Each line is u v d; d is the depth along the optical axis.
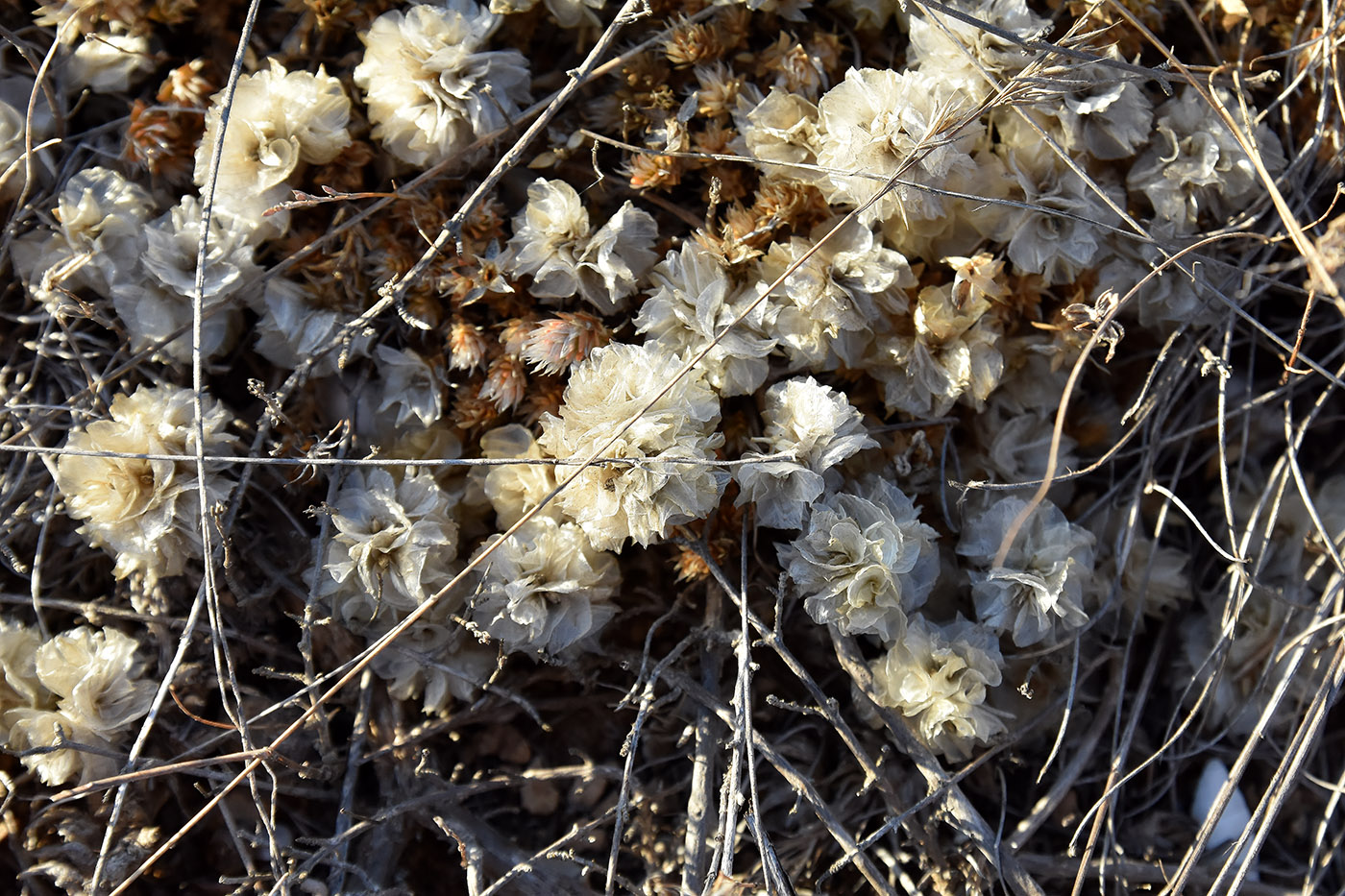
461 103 0.26
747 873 0.26
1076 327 0.26
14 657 0.26
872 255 0.26
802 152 0.27
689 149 0.27
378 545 0.26
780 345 0.27
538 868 0.26
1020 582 0.26
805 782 0.26
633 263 0.26
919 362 0.26
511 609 0.26
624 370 0.26
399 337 0.27
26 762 0.26
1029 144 0.26
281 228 0.27
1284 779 0.26
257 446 0.26
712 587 0.27
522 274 0.26
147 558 0.26
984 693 0.26
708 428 0.26
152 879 0.26
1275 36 0.28
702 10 0.27
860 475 0.27
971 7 0.26
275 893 0.26
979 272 0.26
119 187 0.27
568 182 0.27
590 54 0.26
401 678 0.27
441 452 0.27
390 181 0.27
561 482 0.26
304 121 0.26
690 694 0.26
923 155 0.26
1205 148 0.27
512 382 0.26
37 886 0.26
